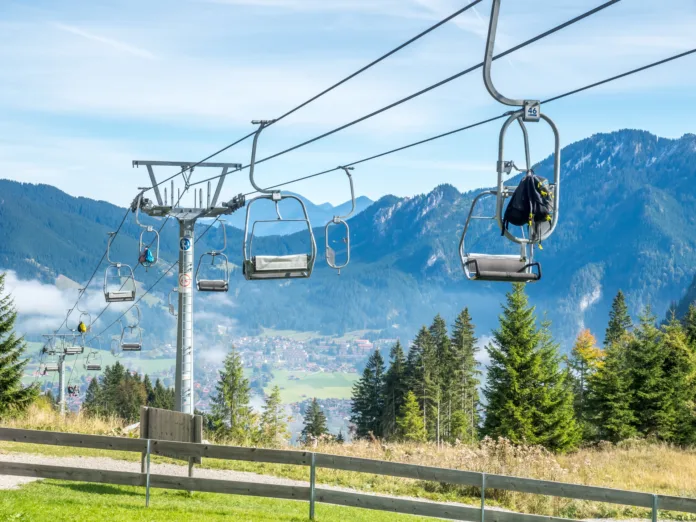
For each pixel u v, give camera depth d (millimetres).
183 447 18078
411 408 97938
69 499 17609
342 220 18672
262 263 18234
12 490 18547
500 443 27312
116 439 18297
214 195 29188
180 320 29047
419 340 111562
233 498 20641
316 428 123688
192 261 29359
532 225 11148
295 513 19000
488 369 65000
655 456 32812
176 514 16703
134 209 29406
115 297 34844
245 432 34969
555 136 10922
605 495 16422
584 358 101625
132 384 156750
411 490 23734
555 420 61719
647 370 59812
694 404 59375
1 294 49250
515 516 16797
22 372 48781
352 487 23656
